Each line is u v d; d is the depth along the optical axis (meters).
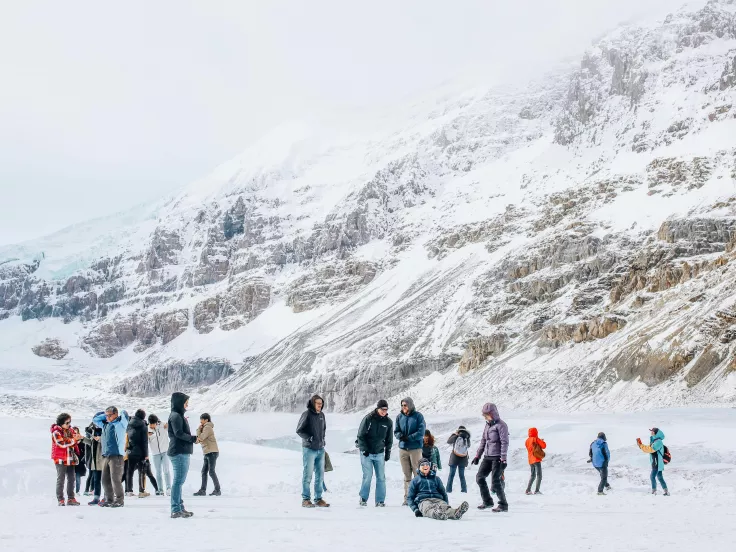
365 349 146.12
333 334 168.25
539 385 98.19
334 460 35.53
